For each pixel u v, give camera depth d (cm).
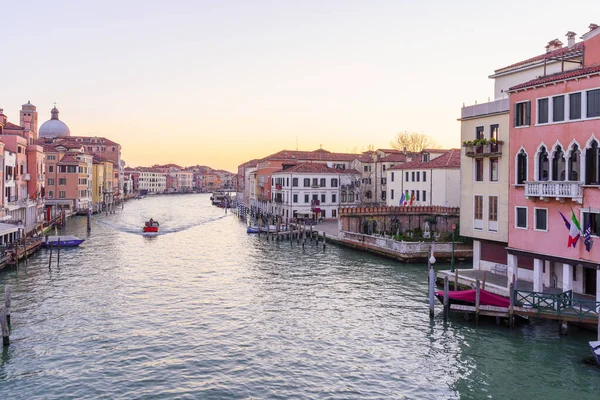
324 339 2330
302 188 7725
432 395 1781
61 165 9512
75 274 3809
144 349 2192
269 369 1991
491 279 2984
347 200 7975
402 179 6800
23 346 2230
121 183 16812
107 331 2430
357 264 4278
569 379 1888
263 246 5556
